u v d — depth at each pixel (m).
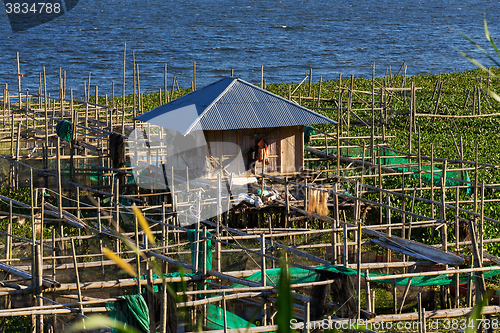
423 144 56.22
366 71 151.50
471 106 77.44
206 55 176.50
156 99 83.12
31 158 43.62
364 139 51.19
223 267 29.81
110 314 19.56
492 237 33.03
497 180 42.94
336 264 24.58
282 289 3.38
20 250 32.41
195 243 23.53
